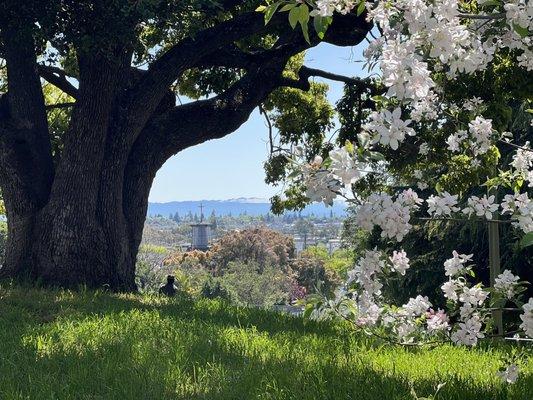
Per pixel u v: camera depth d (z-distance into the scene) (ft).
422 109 18.76
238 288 254.27
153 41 68.03
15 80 56.59
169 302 47.32
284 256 300.61
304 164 14.44
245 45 69.05
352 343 33.58
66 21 50.47
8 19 50.60
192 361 26.40
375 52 15.24
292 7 13.99
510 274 18.11
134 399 21.50
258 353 28.84
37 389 21.97
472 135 20.88
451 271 18.66
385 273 17.34
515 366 19.61
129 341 29.53
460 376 25.18
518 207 17.79
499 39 17.87
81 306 40.27
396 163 49.14
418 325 18.81
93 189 54.39
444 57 15.01
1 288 47.16
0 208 106.63
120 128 55.98
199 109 60.18
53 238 53.72
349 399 21.72
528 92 46.91
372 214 14.69
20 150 55.98
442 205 17.61
